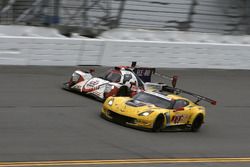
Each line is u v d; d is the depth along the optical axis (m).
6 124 45.34
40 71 77.62
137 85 64.25
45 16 97.31
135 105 51.62
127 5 107.06
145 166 36.75
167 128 52.88
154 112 50.62
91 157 37.31
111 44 88.25
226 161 42.88
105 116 52.94
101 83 62.84
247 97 83.12
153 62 93.50
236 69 103.62
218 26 117.69
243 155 46.81
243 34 118.62
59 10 98.62
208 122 62.97
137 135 47.88
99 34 100.56
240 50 103.50
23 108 53.53
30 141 40.03
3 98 57.47
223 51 101.56
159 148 44.09
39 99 59.22
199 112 56.22
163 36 105.88
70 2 100.12
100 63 87.69
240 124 64.44
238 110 73.50
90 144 41.66
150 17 109.69
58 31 96.75
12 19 96.06
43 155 36.06
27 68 78.44
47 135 42.97
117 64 89.56
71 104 58.56
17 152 36.03
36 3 97.25
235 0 120.12
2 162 32.78
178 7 113.12
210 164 40.66
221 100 78.12
